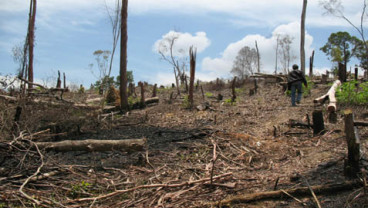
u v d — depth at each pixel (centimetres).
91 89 2456
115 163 587
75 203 407
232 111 1131
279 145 641
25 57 1708
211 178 436
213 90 2192
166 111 1291
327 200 363
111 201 418
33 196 408
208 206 381
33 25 1722
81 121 930
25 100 823
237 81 2278
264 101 1359
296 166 504
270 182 443
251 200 382
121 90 1405
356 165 414
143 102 1494
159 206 387
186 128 898
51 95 989
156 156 621
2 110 697
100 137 851
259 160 571
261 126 856
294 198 373
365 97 932
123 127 993
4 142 534
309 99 1283
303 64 2148
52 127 845
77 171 540
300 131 739
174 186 434
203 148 658
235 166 544
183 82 2558
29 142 561
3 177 478
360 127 677
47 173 497
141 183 472
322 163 484
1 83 903
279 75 1881
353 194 366
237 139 717
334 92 1018
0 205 383
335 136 652
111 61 1684
